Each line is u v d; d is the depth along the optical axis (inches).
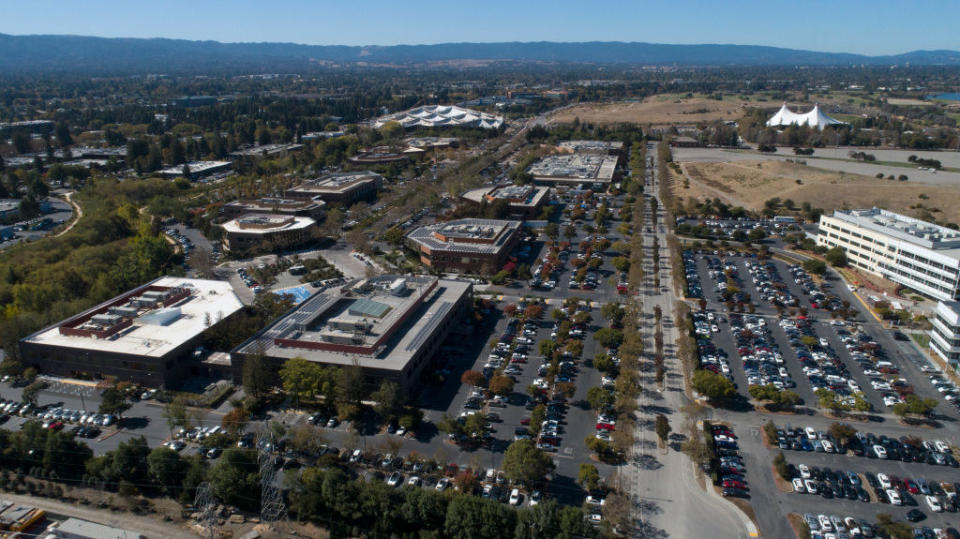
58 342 6245.1
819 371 6195.9
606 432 5147.6
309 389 5403.5
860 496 4389.8
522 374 6210.6
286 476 4389.8
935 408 5565.9
